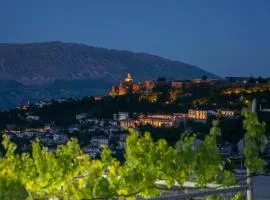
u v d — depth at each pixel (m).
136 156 10.98
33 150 11.31
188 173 11.07
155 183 11.91
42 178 11.15
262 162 11.66
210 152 11.03
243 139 11.88
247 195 11.73
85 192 9.98
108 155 10.77
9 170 9.66
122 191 10.45
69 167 11.18
